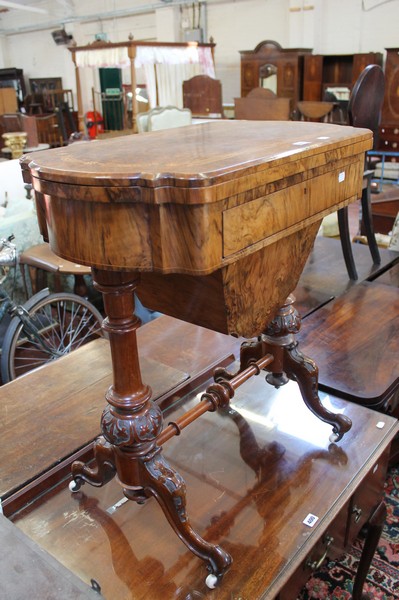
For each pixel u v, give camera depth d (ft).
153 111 19.98
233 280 3.21
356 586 4.74
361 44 24.21
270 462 4.35
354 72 22.82
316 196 3.39
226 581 3.34
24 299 10.24
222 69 29.81
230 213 2.64
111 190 2.46
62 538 3.69
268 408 5.07
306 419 4.88
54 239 2.88
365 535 4.97
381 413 4.99
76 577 2.49
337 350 6.09
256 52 24.64
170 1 29.66
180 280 3.38
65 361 5.69
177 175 2.39
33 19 38.83
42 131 31.89
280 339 4.46
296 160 3.02
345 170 3.68
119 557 3.53
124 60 22.07
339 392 5.34
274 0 26.61
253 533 3.67
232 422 4.88
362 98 7.43
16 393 5.13
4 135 17.52
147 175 2.41
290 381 5.50
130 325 3.18
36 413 4.82
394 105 21.33
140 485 3.45
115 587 3.32
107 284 3.05
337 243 10.33
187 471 4.28
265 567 3.42
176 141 3.55
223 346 6.06
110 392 3.38
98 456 3.73
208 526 3.75
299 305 7.57
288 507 3.89
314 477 4.17
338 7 24.30
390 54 20.88
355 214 18.44
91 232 2.65
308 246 3.92
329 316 6.94
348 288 8.22
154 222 2.53
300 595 5.03
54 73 39.55
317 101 24.16
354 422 4.77
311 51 24.52
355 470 4.22
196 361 5.74
